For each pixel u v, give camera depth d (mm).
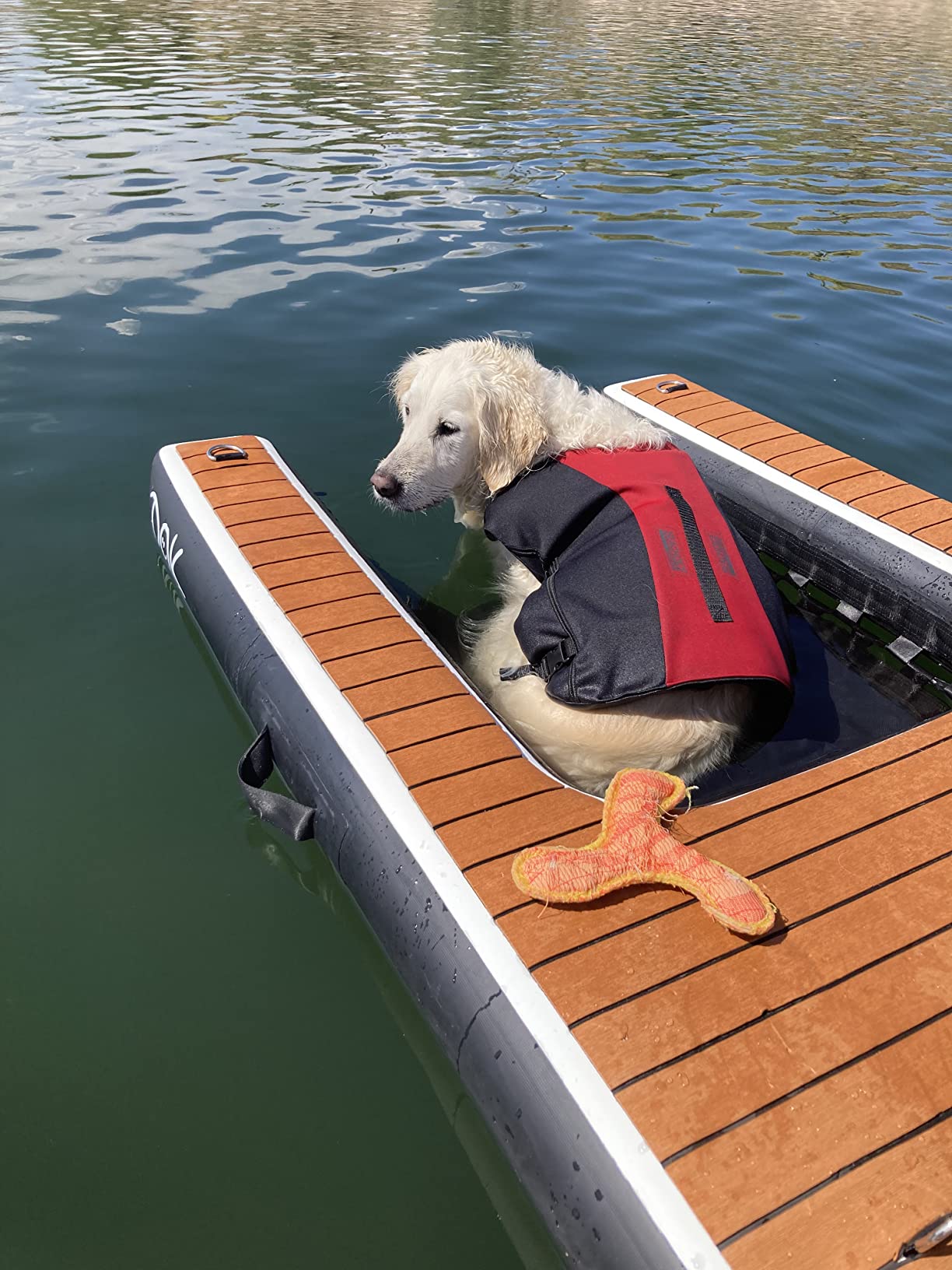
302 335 1957
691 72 5383
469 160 3270
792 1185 604
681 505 1053
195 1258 654
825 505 1387
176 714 1103
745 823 856
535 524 1112
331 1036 806
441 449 1239
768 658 945
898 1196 602
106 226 2432
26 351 1819
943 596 1227
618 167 3320
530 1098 671
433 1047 804
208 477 1323
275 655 1031
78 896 902
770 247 2629
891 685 1221
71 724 1076
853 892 793
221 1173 705
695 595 958
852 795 894
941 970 736
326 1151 724
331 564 1173
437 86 4469
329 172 3006
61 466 1507
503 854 805
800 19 8898
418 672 1008
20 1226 666
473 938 742
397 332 1991
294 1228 677
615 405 1272
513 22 7125
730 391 1854
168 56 4742
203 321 1987
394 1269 660
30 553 1324
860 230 2807
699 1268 569
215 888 922
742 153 3625
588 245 2559
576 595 995
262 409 1692
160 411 1665
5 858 928
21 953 848
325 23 6270
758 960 731
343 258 2350
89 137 3207
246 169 2980
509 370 1242
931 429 1748
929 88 5328
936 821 869
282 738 979
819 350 2037
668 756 949
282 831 956
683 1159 614
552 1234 662
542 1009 692
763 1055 670
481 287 2244
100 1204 681
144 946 864
